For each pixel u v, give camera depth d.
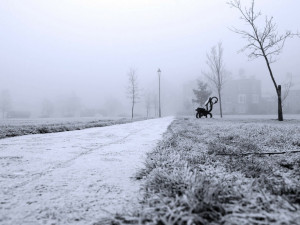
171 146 4.68
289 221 1.36
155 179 2.30
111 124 15.34
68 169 3.23
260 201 1.65
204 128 9.56
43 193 2.26
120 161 3.75
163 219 1.40
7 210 1.86
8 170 3.17
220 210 1.55
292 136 5.86
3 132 8.07
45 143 5.94
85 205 1.96
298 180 2.34
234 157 3.62
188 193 1.72
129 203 1.98
